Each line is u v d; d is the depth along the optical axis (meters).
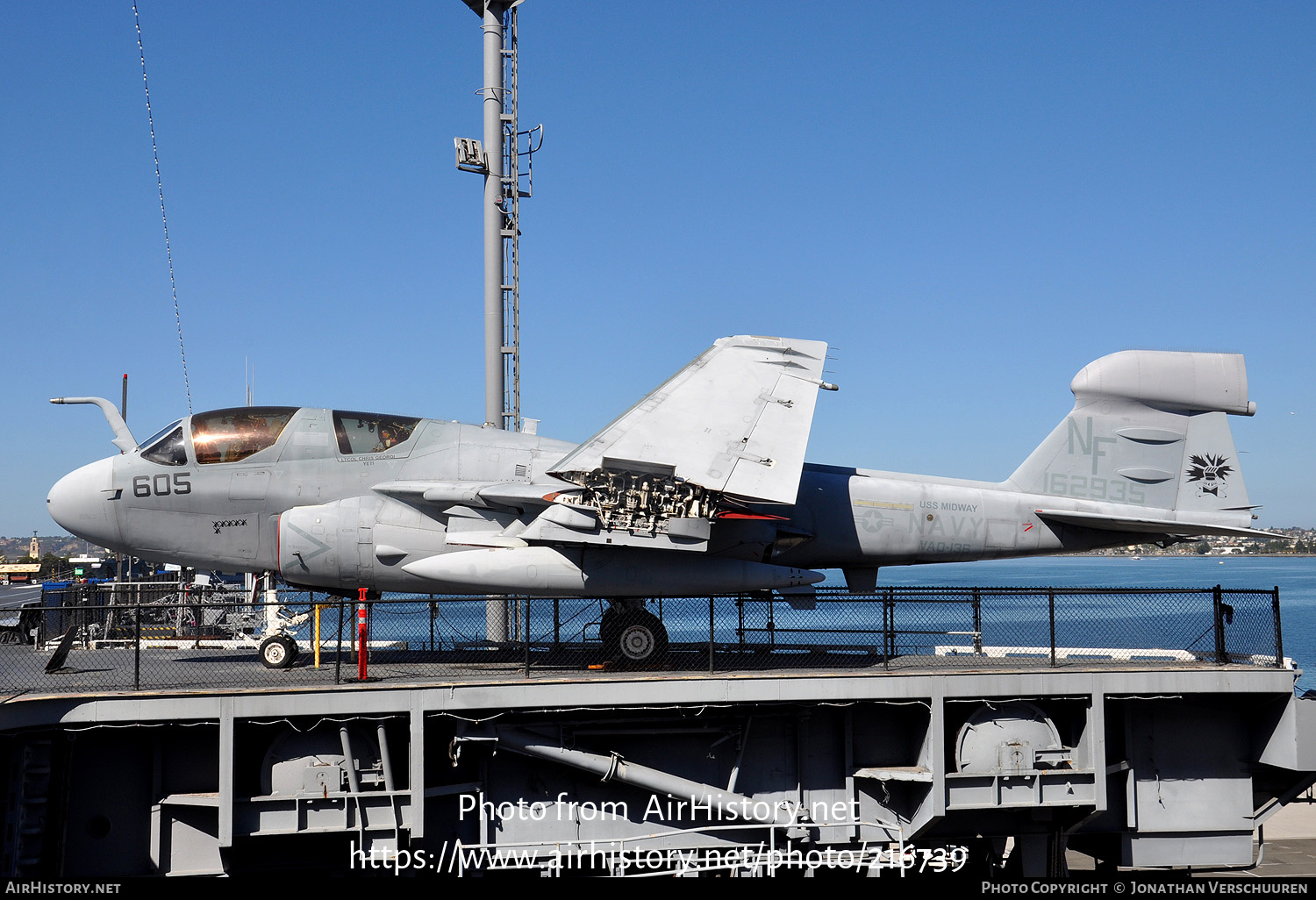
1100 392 13.74
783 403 12.11
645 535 11.14
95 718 8.71
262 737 9.46
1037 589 11.48
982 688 9.96
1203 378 13.61
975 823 10.48
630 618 11.71
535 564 11.42
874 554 13.26
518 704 9.37
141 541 12.88
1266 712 10.72
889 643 12.21
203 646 15.04
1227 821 10.76
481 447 13.08
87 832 9.05
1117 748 10.84
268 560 12.90
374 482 12.80
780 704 9.99
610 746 10.07
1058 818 10.47
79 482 12.82
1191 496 13.59
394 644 14.58
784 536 12.72
